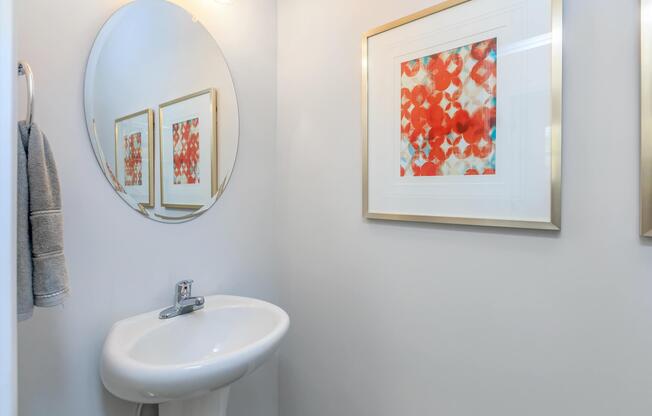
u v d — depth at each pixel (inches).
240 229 56.9
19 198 27.9
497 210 37.3
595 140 31.9
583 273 32.8
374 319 48.9
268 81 60.6
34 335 36.2
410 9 44.1
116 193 42.1
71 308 38.7
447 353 41.8
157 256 46.3
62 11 37.6
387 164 46.4
